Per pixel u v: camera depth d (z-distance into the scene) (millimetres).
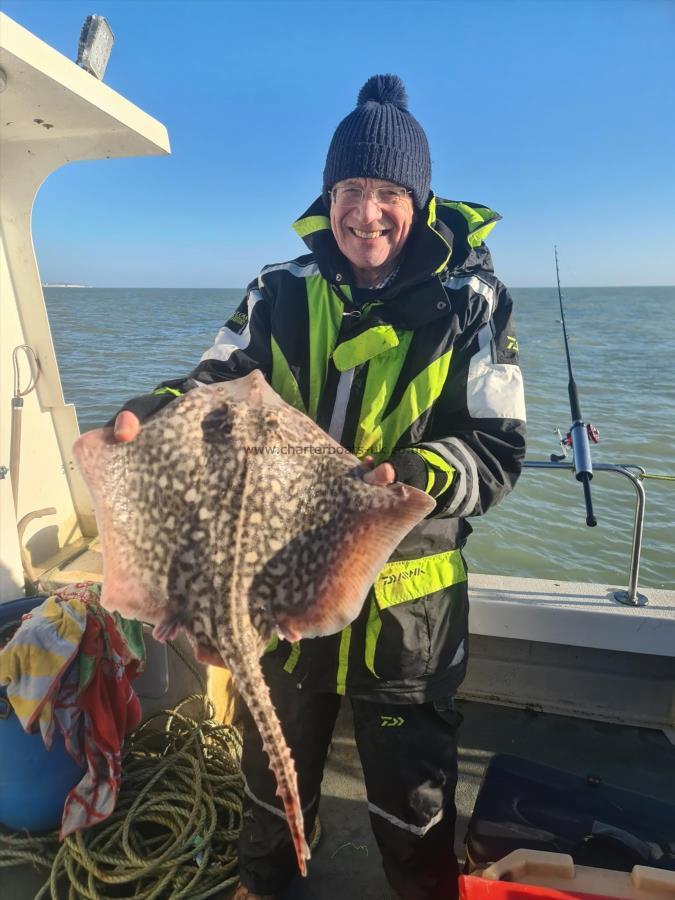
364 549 1444
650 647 2846
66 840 2283
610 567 6621
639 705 2975
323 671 1892
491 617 2955
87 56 2525
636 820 2002
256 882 2062
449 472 1614
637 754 2791
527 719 3006
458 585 1933
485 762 2758
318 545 1448
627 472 2852
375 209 1844
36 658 2234
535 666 3049
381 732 1888
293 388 1977
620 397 13938
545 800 2072
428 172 1945
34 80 2273
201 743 2643
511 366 1869
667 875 1642
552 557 6820
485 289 1939
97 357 18578
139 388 13898
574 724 2977
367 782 1960
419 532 1834
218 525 1418
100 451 1458
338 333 1965
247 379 1648
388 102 1979
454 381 1873
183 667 2781
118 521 1433
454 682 1930
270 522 1435
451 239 1972
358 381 1900
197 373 1931
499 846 1933
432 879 1979
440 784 1907
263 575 1417
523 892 1613
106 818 2377
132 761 2689
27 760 2320
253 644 1370
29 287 3086
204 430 1501
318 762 2041
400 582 1811
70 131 2725
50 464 3320
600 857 1885
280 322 2008
